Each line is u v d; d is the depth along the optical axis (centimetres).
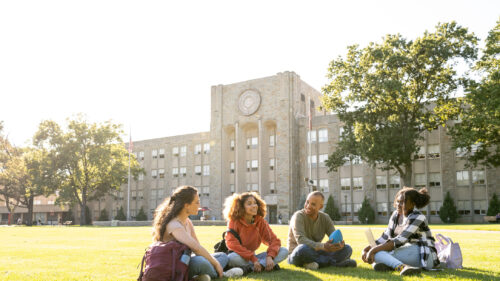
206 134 7225
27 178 6862
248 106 6512
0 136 7262
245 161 6700
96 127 6538
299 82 6366
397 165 3966
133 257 869
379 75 3928
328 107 4234
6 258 853
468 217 5031
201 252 503
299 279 536
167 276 462
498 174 4919
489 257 820
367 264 694
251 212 617
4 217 10156
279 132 6156
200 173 7200
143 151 7944
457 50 3797
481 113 3192
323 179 6016
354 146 4188
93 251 1022
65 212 9275
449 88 3859
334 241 632
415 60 3844
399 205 633
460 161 5166
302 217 684
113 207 8125
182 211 513
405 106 3903
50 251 1024
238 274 569
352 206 5762
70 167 6519
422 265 598
